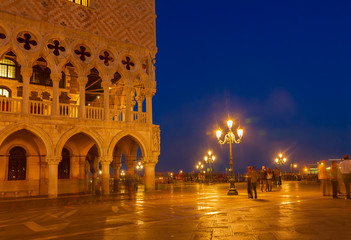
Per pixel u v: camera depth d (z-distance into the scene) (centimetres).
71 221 1009
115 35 2272
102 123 2102
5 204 1609
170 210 1212
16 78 2230
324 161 1689
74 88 2558
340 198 1462
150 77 2395
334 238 644
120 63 2261
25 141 2142
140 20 2439
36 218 1110
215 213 1070
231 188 1916
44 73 2373
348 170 1437
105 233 777
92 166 2950
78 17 2117
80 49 2173
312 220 861
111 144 2114
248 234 707
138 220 977
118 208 1341
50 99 2377
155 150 2316
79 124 2008
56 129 1919
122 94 2745
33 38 1930
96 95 2781
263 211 1084
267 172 2167
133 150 2661
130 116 2255
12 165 2103
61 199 1816
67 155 2417
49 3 2006
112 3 2305
